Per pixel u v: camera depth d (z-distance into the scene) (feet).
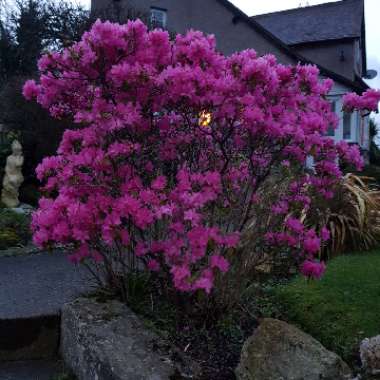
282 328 9.90
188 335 10.75
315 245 11.18
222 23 58.49
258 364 9.23
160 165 11.21
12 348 11.88
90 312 11.11
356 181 21.80
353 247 17.17
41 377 11.00
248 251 10.96
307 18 69.21
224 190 10.60
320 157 11.83
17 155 32.42
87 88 11.07
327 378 8.96
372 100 11.80
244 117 9.73
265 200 11.11
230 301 11.14
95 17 44.19
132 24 10.09
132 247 10.93
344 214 17.66
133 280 11.87
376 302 12.05
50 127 34.50
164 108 10.60
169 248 9.95
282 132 9.98
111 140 10.44
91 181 10.39
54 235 9.82
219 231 10.16
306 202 11.68
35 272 17.17
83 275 16.33
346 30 63.72
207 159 11.16
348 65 63.62
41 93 11.44
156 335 10.43
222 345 10.56
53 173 11.01
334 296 12.46
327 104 11.79
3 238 22.09
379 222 18.35
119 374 9.04
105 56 10.18
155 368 9.37
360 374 9.43
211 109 10.09
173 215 9.90
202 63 10.00
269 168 10.82
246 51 10.67
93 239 10.44
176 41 10.74
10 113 37.04
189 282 9.20
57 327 12.19
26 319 11.95
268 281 13.73
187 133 11.10
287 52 56.75
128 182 10.37
